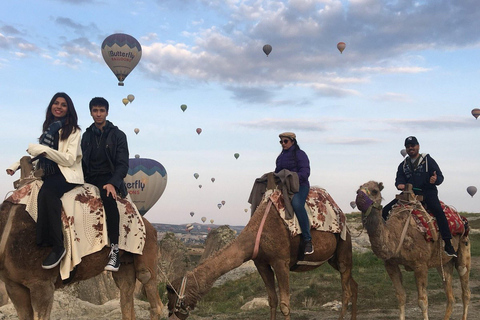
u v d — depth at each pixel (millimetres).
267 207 7742
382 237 7480
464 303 8617
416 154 8320
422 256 7785
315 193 8344
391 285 13344
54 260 5402
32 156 5793
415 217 7906
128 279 6469
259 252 7664
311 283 14047
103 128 6387
